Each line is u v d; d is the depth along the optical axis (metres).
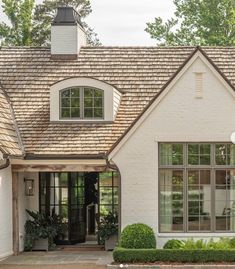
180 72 20.97
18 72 25.69
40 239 22.89
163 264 18.77
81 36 26.77
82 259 20.88
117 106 23.78
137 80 24.97
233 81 24.55
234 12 41.75
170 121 20.97
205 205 20.88
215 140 20.89
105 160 21.84
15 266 19.66
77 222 24.36
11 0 43.53
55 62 25.95
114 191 24.59
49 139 22.62
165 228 20.91
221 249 18.98
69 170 22.20
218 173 20.94
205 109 20.95
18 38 43.75
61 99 23.44
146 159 21.00
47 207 23.97
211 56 25.81
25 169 22.14
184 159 20.95
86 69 25.58
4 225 21.20
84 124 23.19
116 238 22.89
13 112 23.92
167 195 20.97
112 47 26.47
